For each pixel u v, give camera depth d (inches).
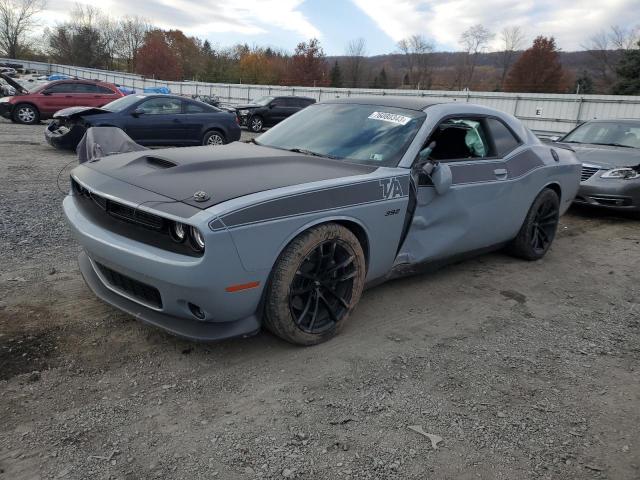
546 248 203.6
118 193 109.5
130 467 82.1
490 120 173.6
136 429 91.0
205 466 83.3
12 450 83.9
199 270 97.0
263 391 104.2
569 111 1045.8
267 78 2883.9
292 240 110.5
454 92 1214.3
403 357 121.2
